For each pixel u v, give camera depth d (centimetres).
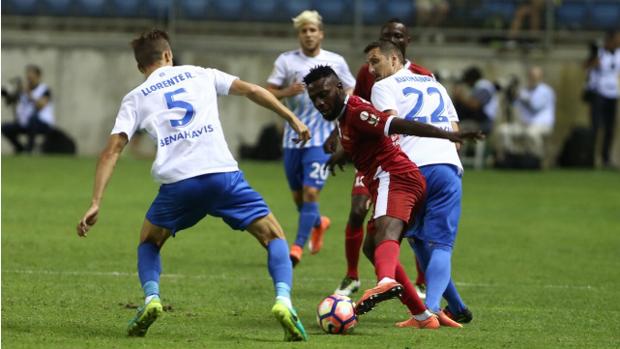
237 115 8206
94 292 2983
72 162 7469
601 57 7856
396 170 2491
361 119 2434
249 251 4009
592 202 5947
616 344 2370
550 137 8394
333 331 2416
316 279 3419
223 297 2986
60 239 4125
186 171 2281
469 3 8475
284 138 3847
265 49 8400
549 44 8438
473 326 2602
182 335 2356
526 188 6594
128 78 8288
